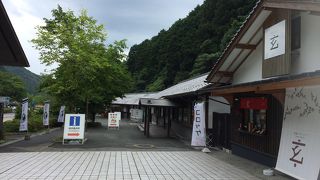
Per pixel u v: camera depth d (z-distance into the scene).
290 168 9.00
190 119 21.70
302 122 8.75
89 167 10.86
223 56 13.30
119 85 31.69
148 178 9.41
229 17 42.38
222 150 15.70
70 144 17.56
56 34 19.00
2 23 14.56
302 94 8.81
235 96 14.36
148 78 61.19
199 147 16.64
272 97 11.18
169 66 51.22
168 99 23.36
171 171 10.45
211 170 10.70
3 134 18.81
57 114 31.89
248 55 13.14
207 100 17.27
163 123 33.41
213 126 17.17
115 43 28.08
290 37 9.38
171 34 55.03
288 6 8.12
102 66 20.20
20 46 15.76
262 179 9.39
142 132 27.72
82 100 21.41
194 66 43.56
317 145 8.06
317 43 8.67
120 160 12.36
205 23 46.03
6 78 61.41
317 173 7.88
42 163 11.46
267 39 10.41
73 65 18.89
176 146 17.86
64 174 9.72
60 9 19.62
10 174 9.59
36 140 19.41
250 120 13.13
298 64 9.45
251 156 12.69
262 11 10.26
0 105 18.55
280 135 10.62
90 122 34.06
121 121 46.03
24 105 19.84
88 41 19.61
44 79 20.92
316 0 6.79
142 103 22.84
